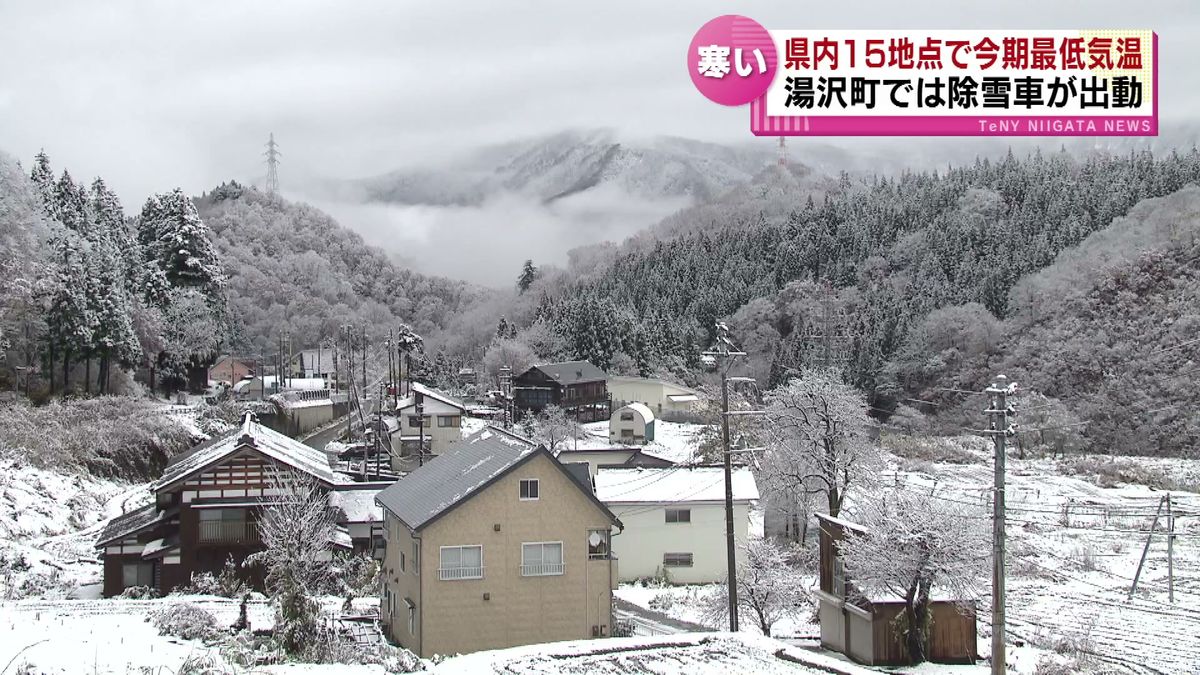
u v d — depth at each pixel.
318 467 35.62
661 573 38.59
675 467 43.09
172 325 77.19
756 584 28.55
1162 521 47.69
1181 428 77.69
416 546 25.42
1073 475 64.31
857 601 24.88
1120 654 27.17
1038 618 31.23
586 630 26.03
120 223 90.19
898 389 95.38
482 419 83.88
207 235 91.69
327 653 19.11
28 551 35.03
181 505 31.08
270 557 26.30
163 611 22.23
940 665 24.05
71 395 59.62
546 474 25.91
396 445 67.50
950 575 23.92
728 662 20.22
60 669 15.46
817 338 100.38
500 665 19.48
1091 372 88.44
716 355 25.09
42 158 82.50
